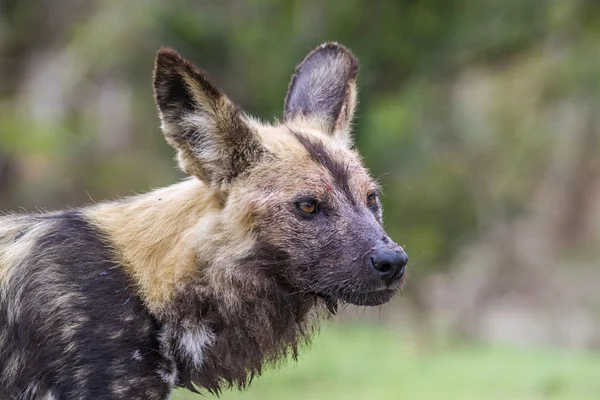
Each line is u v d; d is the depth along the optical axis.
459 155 41.53
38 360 11.75
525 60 40.69
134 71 36.06
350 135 14.72
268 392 23.92
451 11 32.62
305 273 12.56
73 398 11.60
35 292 11.88
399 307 39.34
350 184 12.88
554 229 54.62
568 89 45.28
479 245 44.34
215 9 33.91
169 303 12.20
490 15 33.31
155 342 12.12
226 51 33.09
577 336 40.00
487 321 42.88
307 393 23.75
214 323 12.52
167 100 12.52
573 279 49.56
